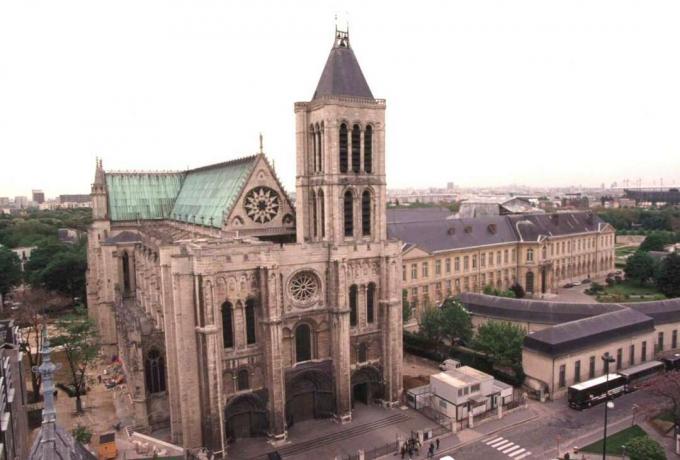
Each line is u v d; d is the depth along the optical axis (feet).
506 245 485.97
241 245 218.38
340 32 248.52
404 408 254.47
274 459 202.49
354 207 248.11
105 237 350.43
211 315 208.23
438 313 317.22
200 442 213.87
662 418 236.22
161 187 374.22
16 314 348.38
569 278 545.85
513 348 274.57
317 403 244.22
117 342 332.60
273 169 267.18
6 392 133.28
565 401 261.03
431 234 440.86
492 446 217.15
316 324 239.50
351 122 242.58
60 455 86.07
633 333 295.28
